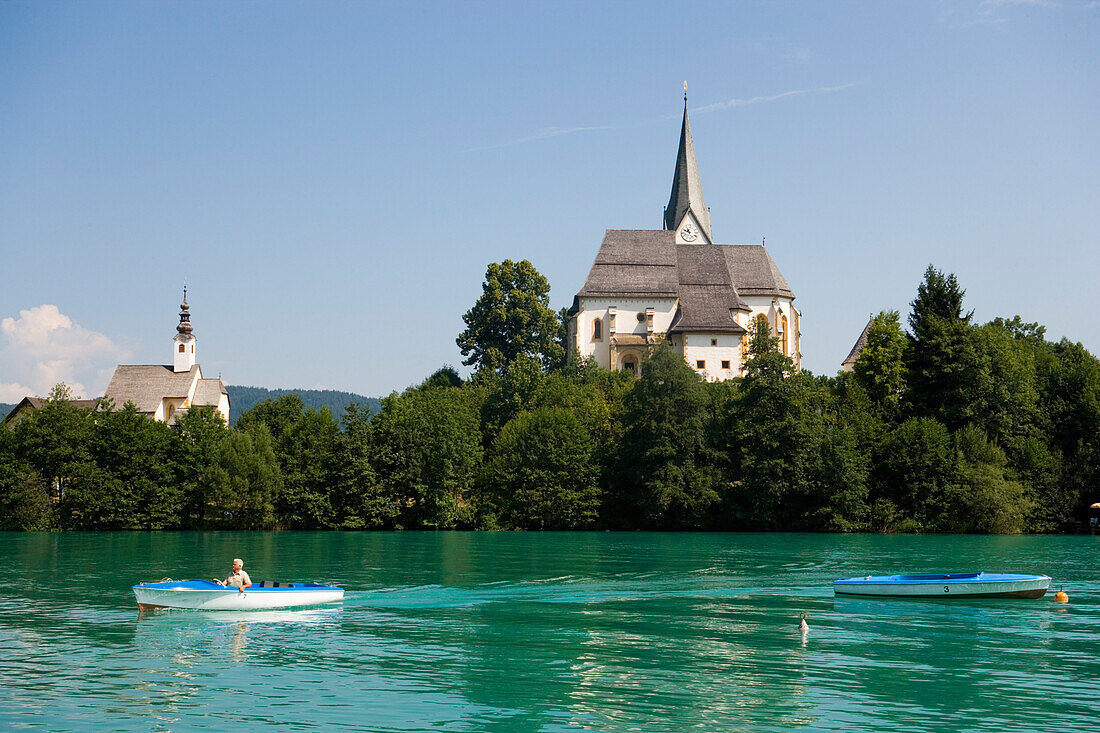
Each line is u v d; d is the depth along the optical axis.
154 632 34.56
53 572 55.31
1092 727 23.19
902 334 116.19
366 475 103.06
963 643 32.56
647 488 101.69
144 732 22.72
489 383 146.75
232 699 25.39
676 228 158.75
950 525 95.06
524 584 49.09
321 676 27.83
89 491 102.00
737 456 103.19
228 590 38.66
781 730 22.80
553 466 104.56
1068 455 102.88
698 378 106.94
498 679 27.44
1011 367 105.50
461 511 104.12
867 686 26.75
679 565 59.41
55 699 25.41
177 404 152.75
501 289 171.88
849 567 58.12
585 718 23.75
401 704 24.94
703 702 25.06
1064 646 32.16
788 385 100.81
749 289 152.62
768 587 47.84
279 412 145.25
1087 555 66.94
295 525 104.25
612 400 124.81
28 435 104.31
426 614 38.81
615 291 147.62
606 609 40.28
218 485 101.88
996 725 23.27
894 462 99.00
